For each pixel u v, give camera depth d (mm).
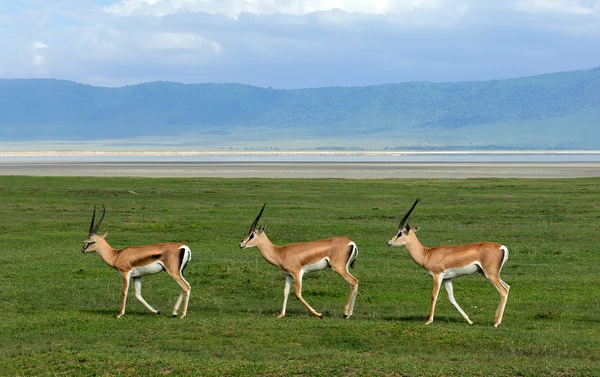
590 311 17766
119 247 26578
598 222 33750
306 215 36875
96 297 19156
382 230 31203
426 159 171500
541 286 20547
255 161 149875
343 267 16688
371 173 89438
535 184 59406
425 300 19031
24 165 120312
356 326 15422
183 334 14961
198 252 25969
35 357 13062
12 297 18891
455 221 34250
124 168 106188
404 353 13625
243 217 35938
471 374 11852
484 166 115125
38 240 28906
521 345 14195
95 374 12078
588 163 133625
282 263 16719
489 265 15656
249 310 17781
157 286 20547
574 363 12797
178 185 58781
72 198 46031
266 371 12031
